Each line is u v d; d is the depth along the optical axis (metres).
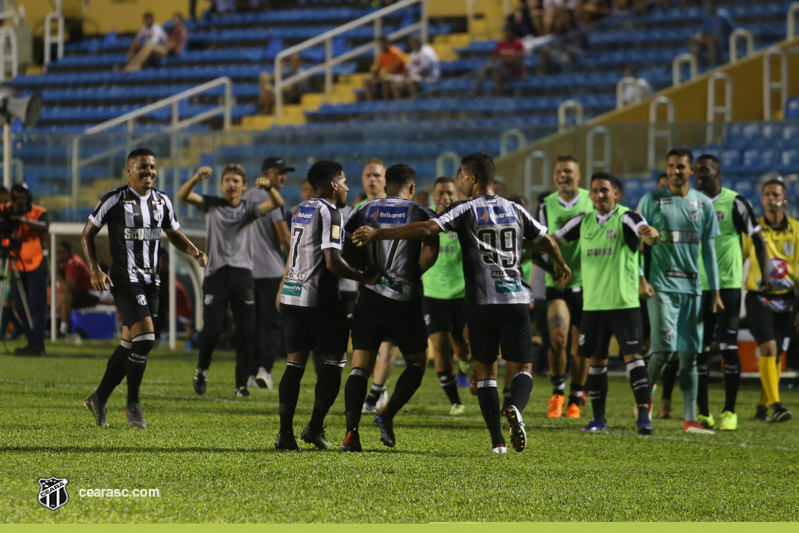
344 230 19.14
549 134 45.59
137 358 20.97
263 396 28.81
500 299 18.62
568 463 18.56
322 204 18.67
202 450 18.30
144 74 86.62
